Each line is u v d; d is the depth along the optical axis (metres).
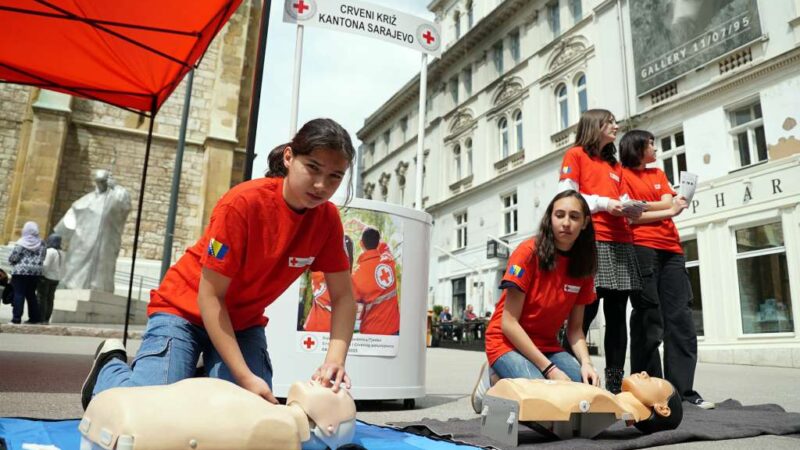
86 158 17.84
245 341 2.21
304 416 1.62
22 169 17.41
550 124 19.62
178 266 2.23
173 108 19.05
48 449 1.69
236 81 19.52
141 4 4.40
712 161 13.12
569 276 2.95
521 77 21.47
